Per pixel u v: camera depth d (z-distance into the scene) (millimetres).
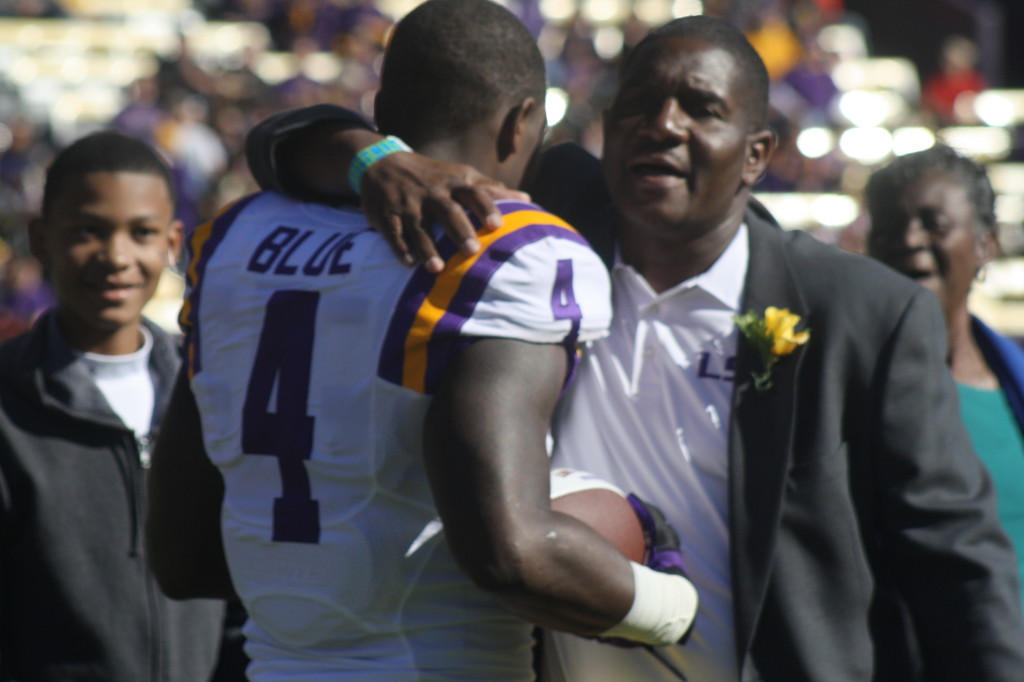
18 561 9359
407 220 5945
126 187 10023
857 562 7801
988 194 11016
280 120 6641
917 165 10781
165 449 6828
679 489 8039
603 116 8109
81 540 9359
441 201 5922
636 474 8109
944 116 59594
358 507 5977
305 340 6102
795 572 7715
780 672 7637
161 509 6855
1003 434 10562
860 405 7926
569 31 59188
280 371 6156
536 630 8031
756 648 7684
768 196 47188
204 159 46844
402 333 5820
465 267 5832
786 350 7605
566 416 8164
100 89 59125
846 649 7723
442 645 6066
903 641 8508
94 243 9953
